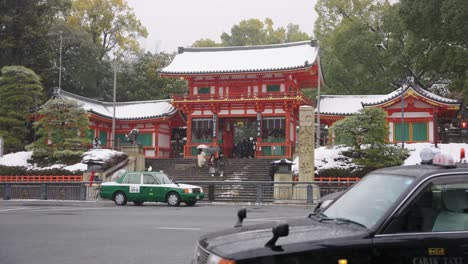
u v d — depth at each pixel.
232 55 54.22
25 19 55.81
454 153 36.53
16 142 43.72
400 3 39.75
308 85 57.06
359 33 61.41
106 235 13.13
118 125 55.34
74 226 15.12
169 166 43.78
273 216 18.38
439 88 61.53
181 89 72.31
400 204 4.81
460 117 44.06
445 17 34.28
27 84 44.06
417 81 58.50
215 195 30.94
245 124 77.00
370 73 64.00
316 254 4.48
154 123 54.03
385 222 4.71
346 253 4.52
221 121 52.41
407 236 4.65
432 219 4.80
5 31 56.28
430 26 37.91
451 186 4.96
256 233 5.20
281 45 54.31
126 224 15.59
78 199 30.16
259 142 48.56
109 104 57.94
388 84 60.91
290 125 49.06
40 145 39.97
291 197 27.42
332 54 68.00
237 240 4.97
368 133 33.47
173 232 13.63
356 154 35.31
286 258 4.45
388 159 33.47
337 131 34.38
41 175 37.59
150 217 17.89
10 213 19.92
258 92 49.41
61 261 9.75
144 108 56.50
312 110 30.06
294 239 4.68
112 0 79.12
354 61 62.12
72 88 67.50
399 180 5.26
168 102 56.44
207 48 56.03
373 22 64.75
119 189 25.19
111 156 38.88
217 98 49.69
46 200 29.97
